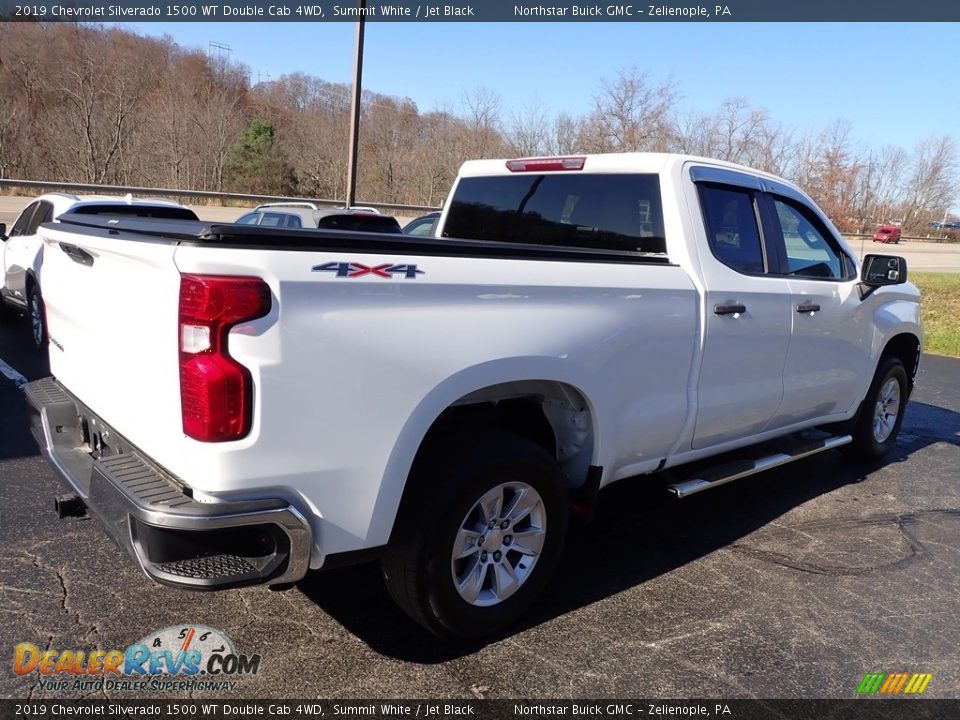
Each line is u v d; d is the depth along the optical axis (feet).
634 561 12.99
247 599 11.01
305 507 8.25
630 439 11.71
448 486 9.32
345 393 8.21
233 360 7.59
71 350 10.74
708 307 12.44
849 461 19.36
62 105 143.64
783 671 9.92
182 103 147.95
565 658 9.98
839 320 15.72
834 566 13.14
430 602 9.50
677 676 9.70
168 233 8.21
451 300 9.03
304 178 159.63
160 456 8.30
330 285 8.00
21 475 15.21
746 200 13.96
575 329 10.35
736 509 15.65
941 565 13.39
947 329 45.03
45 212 28.07
